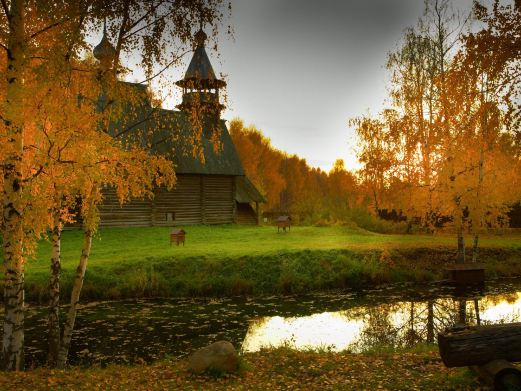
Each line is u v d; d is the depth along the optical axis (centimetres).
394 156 2138
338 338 1316
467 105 1817
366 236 3070
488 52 1209
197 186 3722
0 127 748
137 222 3350
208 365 806
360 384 717
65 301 1748
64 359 940
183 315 1598
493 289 2017
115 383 770
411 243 2625
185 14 930
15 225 801
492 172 1930
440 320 1511
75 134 784
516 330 605
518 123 1170
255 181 6775
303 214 4531
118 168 894
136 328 1437
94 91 901
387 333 1352
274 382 759
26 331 1393
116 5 880
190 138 1041
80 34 795
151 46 927
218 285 1944
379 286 2083
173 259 2119
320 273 2112
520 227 3728
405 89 2280
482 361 603
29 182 763
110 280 1886
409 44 2373
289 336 1343
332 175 9450
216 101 1023
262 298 1872
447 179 1948
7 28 829
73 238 2734
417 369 777
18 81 758
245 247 2453
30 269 1938
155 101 966
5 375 768
